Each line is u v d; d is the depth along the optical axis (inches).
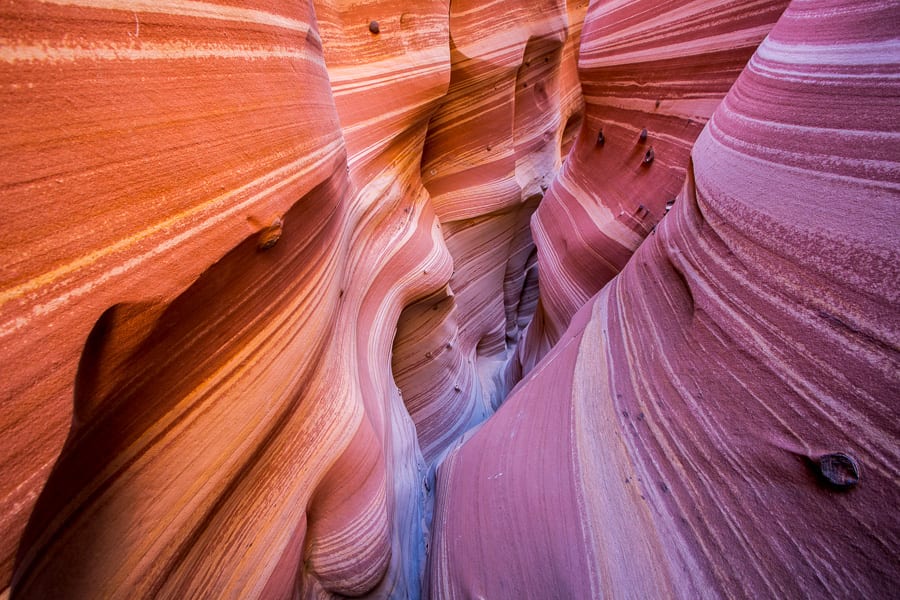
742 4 104.3
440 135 226.4
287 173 51.6
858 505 37.4
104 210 29.7
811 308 45.1
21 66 24.0
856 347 39.9
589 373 92.8
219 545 57.1
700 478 54.4
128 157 31.0
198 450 47.4
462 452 132.4
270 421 59.7
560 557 65.8
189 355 42.6
